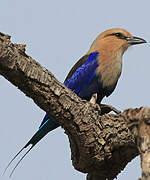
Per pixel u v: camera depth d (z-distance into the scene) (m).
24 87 10.22
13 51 9.55
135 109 10.95
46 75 10.27
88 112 11.06
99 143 11.40
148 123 10.00
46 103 10.52
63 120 10.96
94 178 12.41
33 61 10.07
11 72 9.74
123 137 11.35
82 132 11.14
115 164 12.13
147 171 9.38
